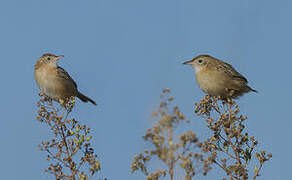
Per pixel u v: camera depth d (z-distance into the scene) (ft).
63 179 31.78
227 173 31.04
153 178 22.18
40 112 35.37
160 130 22.16
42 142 33.78
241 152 34.58
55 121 34.99
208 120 36.01
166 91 22.40
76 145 33.17
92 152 33.04
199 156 22.24
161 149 22.00
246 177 30.89
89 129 33.60
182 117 22.15
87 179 30.07
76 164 32.50
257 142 34.60
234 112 36.19
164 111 22.17
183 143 21.85
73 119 34.96
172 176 21.94
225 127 35.29
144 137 22.44
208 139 33.30
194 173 22.02
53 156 33.37
